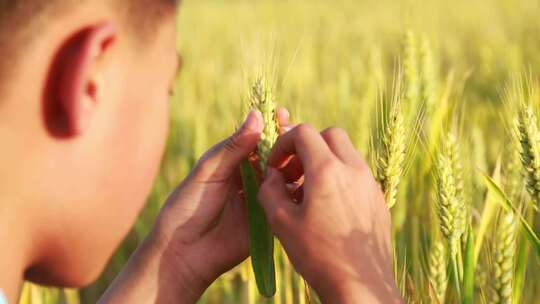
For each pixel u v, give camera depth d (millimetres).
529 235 919
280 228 740
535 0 9766
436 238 1078
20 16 598
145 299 803
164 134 667
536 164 923
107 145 622
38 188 606
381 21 8656
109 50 618
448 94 1291
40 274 639
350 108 2268
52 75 603
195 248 817
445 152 964
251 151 812
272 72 838
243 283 1421
